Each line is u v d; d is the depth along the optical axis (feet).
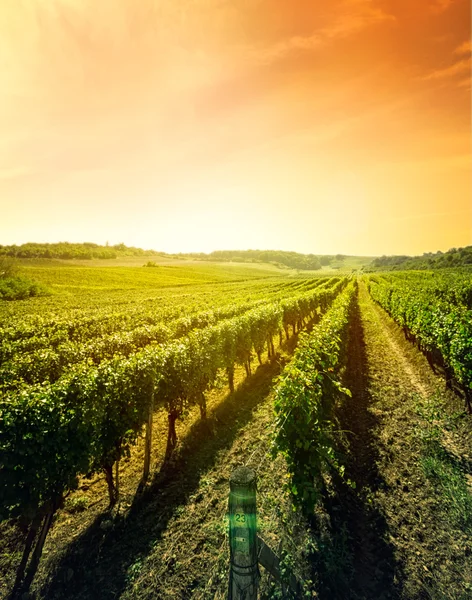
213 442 31.14
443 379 42.14
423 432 29.40
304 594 15.62
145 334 56.03
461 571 16.21
